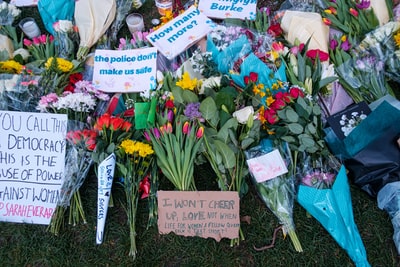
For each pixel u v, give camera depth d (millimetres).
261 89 2043
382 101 2014
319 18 2400
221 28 2379
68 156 2018
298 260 1929
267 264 1929
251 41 2352
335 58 2324
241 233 1975
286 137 1922
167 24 2551
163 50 2434
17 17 2787
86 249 1994
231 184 1960
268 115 1916
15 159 2057
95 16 2539
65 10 2682
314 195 1918
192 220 1942
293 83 2104
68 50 2475
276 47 2223
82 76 2373
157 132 1974
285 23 2463
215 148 1956
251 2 2682
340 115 2066
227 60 2271
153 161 2049
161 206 1943
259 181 1931
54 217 2010
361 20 2459
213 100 1905
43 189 2039
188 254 1963
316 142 1941
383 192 1958
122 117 2148
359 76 2252
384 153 1938
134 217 1957
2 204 2059
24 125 2043
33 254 1992
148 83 2330
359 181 2008
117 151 1962
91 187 2164
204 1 2740
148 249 1976
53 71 2168
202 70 2238
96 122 2016
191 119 1957
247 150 1988
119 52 2434
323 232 1990
